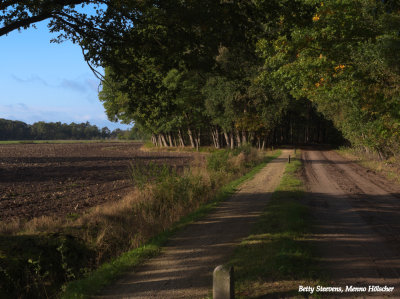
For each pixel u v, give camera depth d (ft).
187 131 230.89
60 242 28.99
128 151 233.35
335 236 30.27
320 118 255.70
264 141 188.34
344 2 40.73
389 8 35.65
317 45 47.75
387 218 38.24
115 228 34.78
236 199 50.93
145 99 34.99
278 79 69.26
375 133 86.43
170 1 26.30
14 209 48.65
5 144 394.73
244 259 24.09
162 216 41.37
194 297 18.74
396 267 22.33
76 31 30.86
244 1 29.14
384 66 44.24
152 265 24.93
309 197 52.29
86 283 21.62
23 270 24.44
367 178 78.28
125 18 30.45
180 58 31.09
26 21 27.25
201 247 28.58
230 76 33.86
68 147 306.96
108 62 32.27
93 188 69.15
